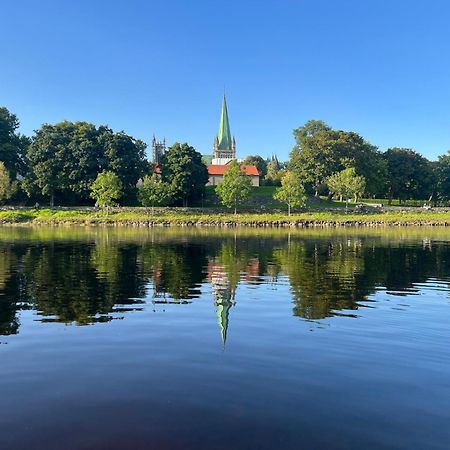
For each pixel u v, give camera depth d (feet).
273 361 35.88
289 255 112.27
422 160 425.69
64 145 326.44
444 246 136.98
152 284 70.90
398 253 117.50
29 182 318.45
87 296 61.31
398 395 29.68
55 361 35.81
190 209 311.68
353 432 24.91
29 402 28.45
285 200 318.04
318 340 41.65
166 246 134.21
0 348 39.04
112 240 155.43
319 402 28.53
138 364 35.14
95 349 38.81
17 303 56.70
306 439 24.16
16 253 112.88
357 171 384.68
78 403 28.30
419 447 23.52
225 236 178.40
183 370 33.83
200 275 80.18
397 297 61.87
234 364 35.17
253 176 460.55
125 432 24.79
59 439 24.11
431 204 444.55
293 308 54.90
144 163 352.08
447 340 41.91
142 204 325.62
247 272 84.02
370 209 327.26
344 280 75.97
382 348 39.37
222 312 52.60
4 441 23.90
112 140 328.70
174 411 27.20
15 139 341.21
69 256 106.83
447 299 60.54
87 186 317.42
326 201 372.79
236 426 25.43
